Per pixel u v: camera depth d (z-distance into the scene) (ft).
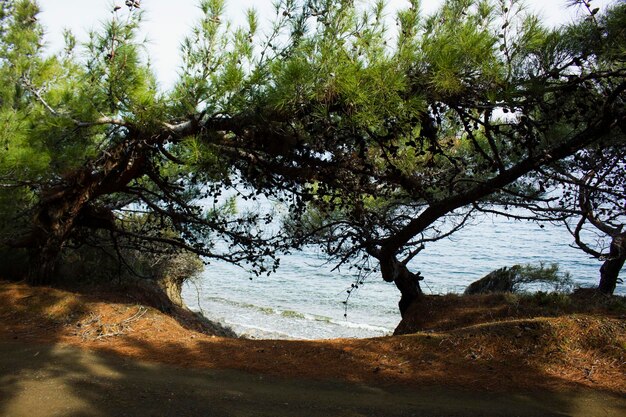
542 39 16.70
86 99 22.07
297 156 24.58
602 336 19.24
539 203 35.40
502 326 20.70
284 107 19.42
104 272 36.60
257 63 19.88
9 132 20.43
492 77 17.43
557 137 24.35
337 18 18.13
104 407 14.16
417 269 108.37
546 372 17.22
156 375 17.10
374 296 87.51
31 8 29.91
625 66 17.49
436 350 19.54
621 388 15.62
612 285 35.68
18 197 26.89
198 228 35.94
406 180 25.54
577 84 17.67
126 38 20.80
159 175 30.09
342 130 21.25
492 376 17.02
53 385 15.66
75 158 23.16
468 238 150.00
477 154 27.73
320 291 91.20
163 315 25.03
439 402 14.88
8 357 18.24
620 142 25.43
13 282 28.78
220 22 20.83
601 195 32.73
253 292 90.58
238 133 23.20
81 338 21.04
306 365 18.53
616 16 15.98
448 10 19.92
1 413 13.46
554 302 25.72
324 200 29.37
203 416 13.76
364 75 17.13
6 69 24.63
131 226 40.47
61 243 28.55
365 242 30.32
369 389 16.08
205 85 20.68
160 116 21.45
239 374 17.48
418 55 18.10
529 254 121.29
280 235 33.45
